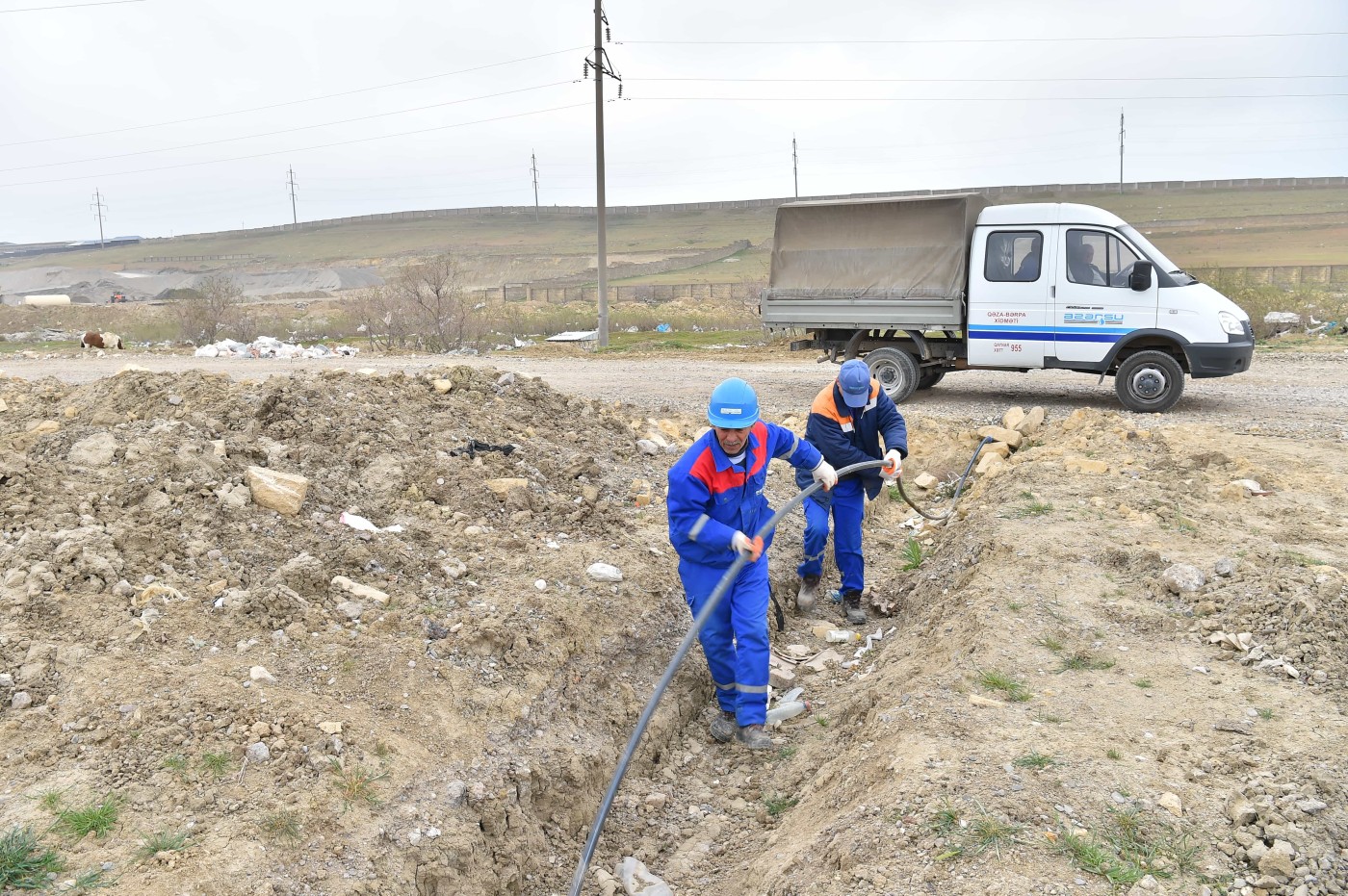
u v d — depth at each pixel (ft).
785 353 70.95
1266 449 29.14
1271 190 351.46
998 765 12.82
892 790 12.60
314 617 16.35
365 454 22.68
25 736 12.66
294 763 12.91
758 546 15.47
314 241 461.37
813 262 43.34
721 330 119.85
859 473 22.00
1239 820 11.46
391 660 15.48
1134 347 39.96
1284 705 14.25
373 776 13.07
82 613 14.97
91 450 19.66
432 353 80.33
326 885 11.39
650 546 22.41
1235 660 16.01
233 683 14.12
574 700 16.49
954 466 33.71
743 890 12.89
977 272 40.91
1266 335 74.90
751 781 16.46
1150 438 30.73
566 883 13.91
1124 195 349.82
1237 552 19.72
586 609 18.43
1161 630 17.21
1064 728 13.89
